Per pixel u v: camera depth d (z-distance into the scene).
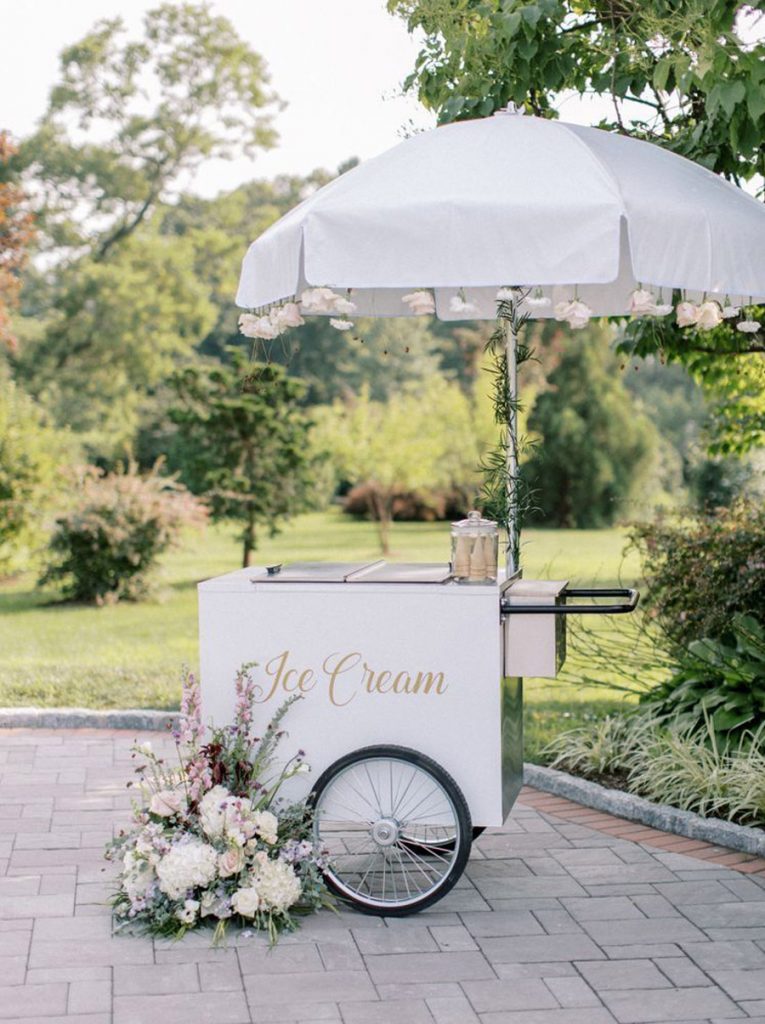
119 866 4.82
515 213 3.94
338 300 4.74
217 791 4.34
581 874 4.80
